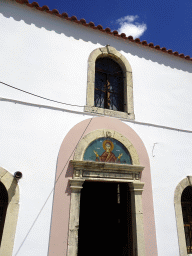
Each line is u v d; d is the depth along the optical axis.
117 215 4.62
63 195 3.44
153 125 4.76
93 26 4.89
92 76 4.54
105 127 4.24
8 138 3.42
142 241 3.67
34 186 3.34
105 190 5.29
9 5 4.22
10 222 3.03
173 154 4.70
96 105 4.62
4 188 3.31
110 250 4.57
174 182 4.45
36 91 3.90
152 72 5.30
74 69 4.41
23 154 3.44
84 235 5.18
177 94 5.41
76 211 3.41
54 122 3.86
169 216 4.10
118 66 5.20
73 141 3.86
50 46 4.33
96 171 3.80
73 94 4.21
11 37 4.03
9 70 3.81
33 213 3.20
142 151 4.38
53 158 3.62
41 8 4.41
